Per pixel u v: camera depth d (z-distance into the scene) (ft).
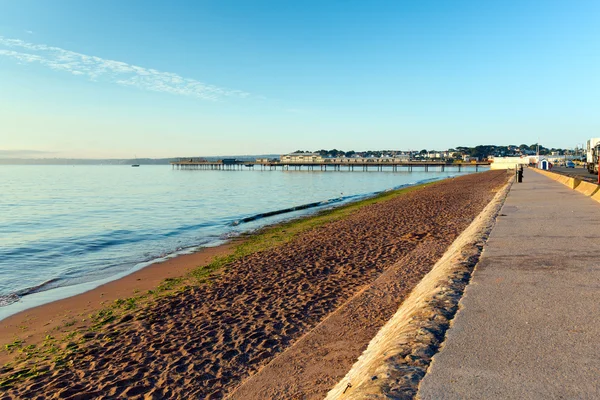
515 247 25.77
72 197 163.53
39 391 19.17
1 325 29.55
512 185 94.58
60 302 34.81
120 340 24.82
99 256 55.88
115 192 192.13
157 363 21.20
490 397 8.99
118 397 18.15
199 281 37.78
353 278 35.24
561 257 22.58
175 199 153.69
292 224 79.05
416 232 55.26
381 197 139.64
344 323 22.50
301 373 17.22
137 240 68.13
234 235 69.51
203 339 23.86
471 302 15.67
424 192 145.38
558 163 366.84
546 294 16.29
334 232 61.93
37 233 76.79
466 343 11.96
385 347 13.25
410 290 27.12
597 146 135.03
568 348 11.33
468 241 29.14
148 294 35.06
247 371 19.58
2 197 163.02
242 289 33.96
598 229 31.30
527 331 12.64
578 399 8.78
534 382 9.57
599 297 15.66
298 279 35.94
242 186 244.42
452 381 9.78
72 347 24.32
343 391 12.30
